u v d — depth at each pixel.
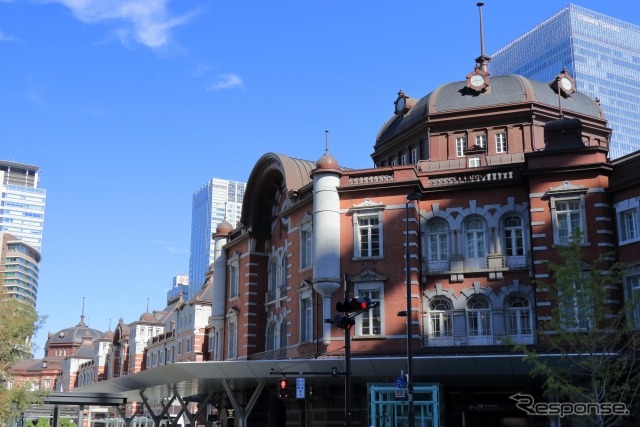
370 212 42.09
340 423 41.47
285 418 53.09
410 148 53.38
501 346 38.25
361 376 37.69
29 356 43.97
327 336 41.06
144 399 55.91
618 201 37.97
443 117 51.00
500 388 39.22
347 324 27.12
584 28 182.25
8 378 44.03
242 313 52.81
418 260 41.22
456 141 50.75
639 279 36.25
